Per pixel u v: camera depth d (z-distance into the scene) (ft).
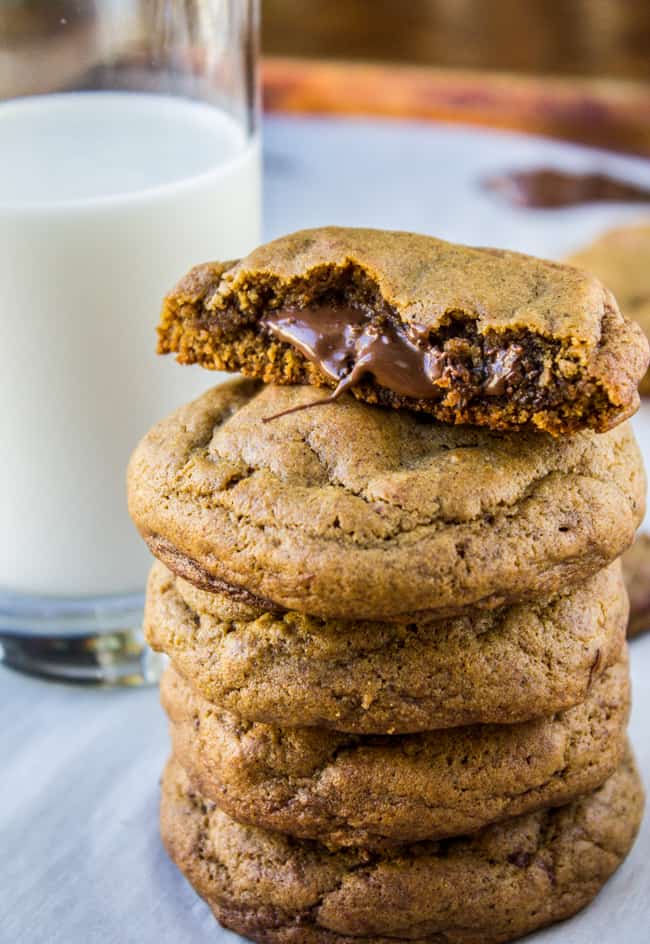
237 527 1.04
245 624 1.07
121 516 1.30
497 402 1.03
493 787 1.07
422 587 1.01
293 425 1.07
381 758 1.07
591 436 1.08
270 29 2.34
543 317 1.01
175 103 1.31
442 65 2.19
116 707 1.30
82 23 1.29
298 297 1.08
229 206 1.29
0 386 1.27
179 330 1.11
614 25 2.35
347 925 1.09
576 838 1.12
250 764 1.08
